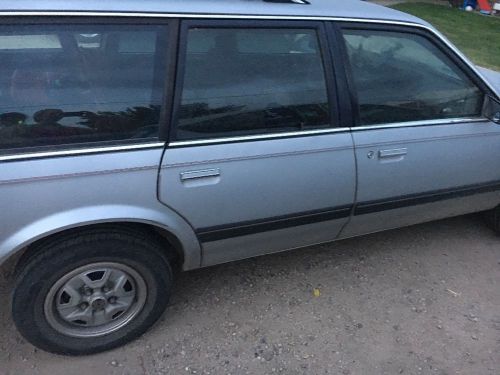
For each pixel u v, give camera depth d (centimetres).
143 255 240
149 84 229
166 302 263
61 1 213
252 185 255
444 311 301
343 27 275
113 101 223
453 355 269
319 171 272
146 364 250
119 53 224
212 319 282
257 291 306
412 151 300
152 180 229
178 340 266
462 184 330
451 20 1166
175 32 231
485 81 326
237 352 261
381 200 302
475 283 328
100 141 221
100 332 251
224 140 245
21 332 234
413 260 347
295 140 263
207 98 242
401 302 305
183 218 244
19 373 240
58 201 213
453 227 394
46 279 224
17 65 210
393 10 312
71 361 249
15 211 208
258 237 273
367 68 286
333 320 287
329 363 258
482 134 325
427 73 307
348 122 279
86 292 240
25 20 206
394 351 269
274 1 263
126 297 250
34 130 210
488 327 291
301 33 263
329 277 323
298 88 265
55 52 215
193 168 238
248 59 252
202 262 269
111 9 220
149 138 230
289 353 262
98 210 221
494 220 378
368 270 333
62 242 222
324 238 304
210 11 238
